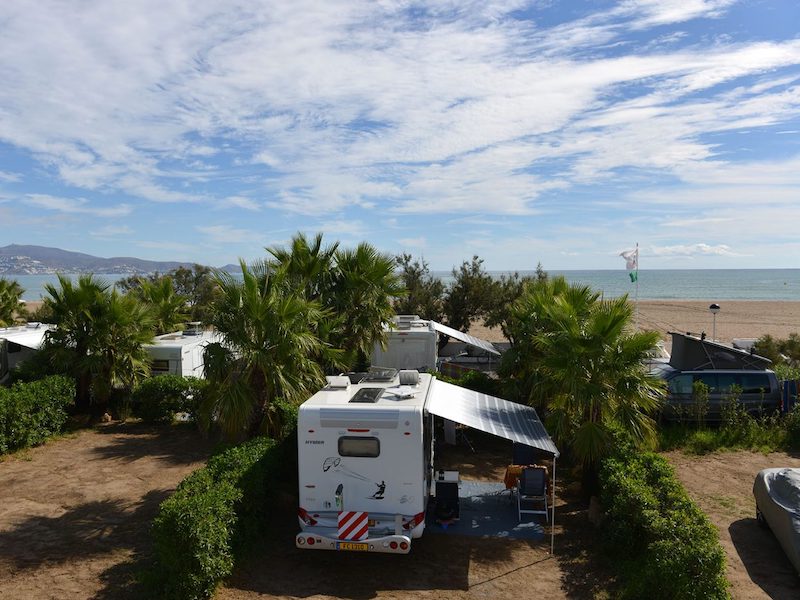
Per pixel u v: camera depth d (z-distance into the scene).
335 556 7.29
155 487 9.60
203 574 5.86
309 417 6.99
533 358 12.20
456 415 7.79
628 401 9.10
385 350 13.70
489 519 8.51
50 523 8.09
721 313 50.47
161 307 18.20
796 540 6.61
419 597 6.29
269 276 9.83
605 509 7.89
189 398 13.66
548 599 6.27
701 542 5.62
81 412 14.52
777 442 12.14
